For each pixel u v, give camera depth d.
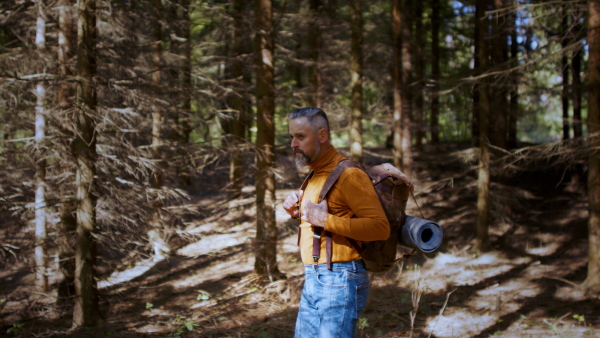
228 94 7.89
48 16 8.20
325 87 13.09
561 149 6.87
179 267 9.25
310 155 2.52
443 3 17.78
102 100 6.96
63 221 7.00
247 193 14.82
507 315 6.14
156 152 7.68
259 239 8.20
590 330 5.47
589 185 7.24
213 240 11.04
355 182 2.39
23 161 6.50
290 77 16.52
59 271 7.10
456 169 15.93
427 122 18.94
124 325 6.17
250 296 7.35
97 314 6.26
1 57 6.36
